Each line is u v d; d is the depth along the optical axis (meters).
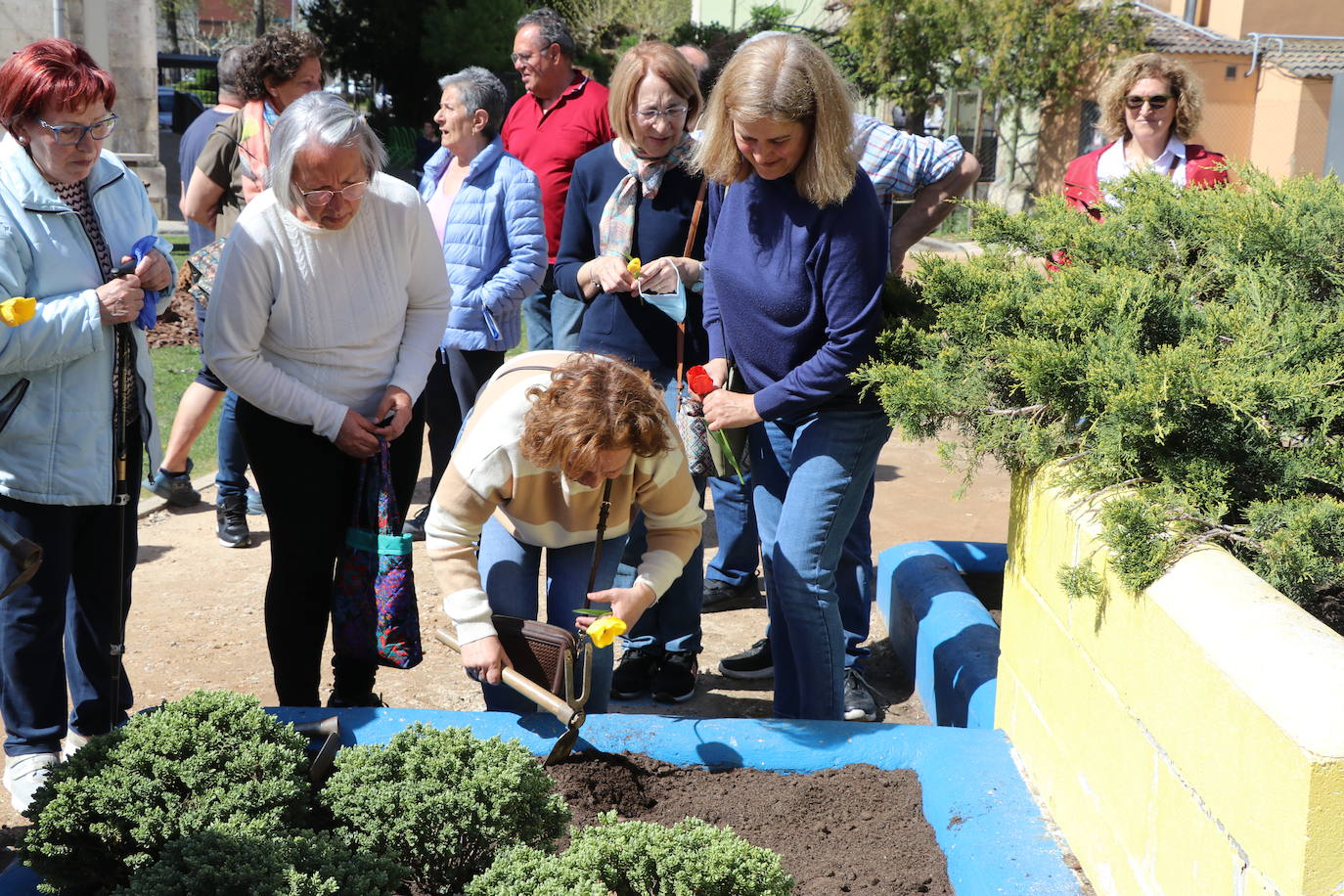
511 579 3.03
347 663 3.45
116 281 3.01
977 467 2.88
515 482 2.73
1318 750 1.58
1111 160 5.00
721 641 4.54
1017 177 23.08
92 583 3.23
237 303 3.14
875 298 3.05
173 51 55.28
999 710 3.08
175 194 24.22
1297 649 1.79
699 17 31.33
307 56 5.23
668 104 3.83
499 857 2.16
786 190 3.09
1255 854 1.73
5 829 3.07
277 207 3.14
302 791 2.38
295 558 3.37
